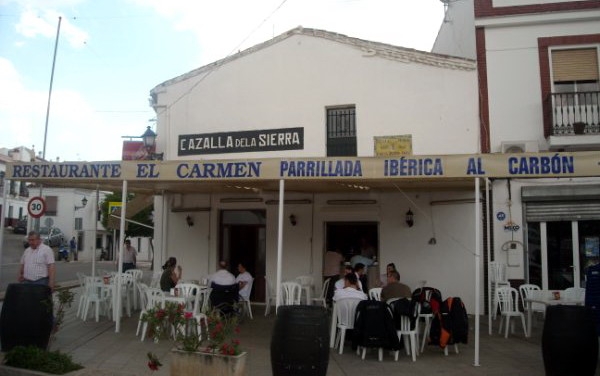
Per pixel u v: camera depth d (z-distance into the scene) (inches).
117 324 380.8
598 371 294.7
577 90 525.7
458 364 312.5
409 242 520.4
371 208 530.9
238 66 585.0
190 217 587.2
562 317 268.5
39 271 340.8
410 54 533.0
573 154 305.0
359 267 420.2
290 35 569.9
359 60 547.2
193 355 239.6
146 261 1905.8
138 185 463.2
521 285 460.8
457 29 633.0
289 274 546.3
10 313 292.8
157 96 613.6
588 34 521.7
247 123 575.5
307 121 556.7
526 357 331.0
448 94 523.2
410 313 322.7
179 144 595.5
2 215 406.0
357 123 541.6
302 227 548.1
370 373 292.2
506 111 520.4
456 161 319.0
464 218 510.6
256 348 347.3
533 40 528.1
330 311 478.0
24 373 256.2
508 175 311.6
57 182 424.5
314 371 243.1
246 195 569.3
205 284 456.1
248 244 576.1
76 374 260.2
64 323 413.1
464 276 505.4
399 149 527.5
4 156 1854.1
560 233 506.3
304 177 338.6
